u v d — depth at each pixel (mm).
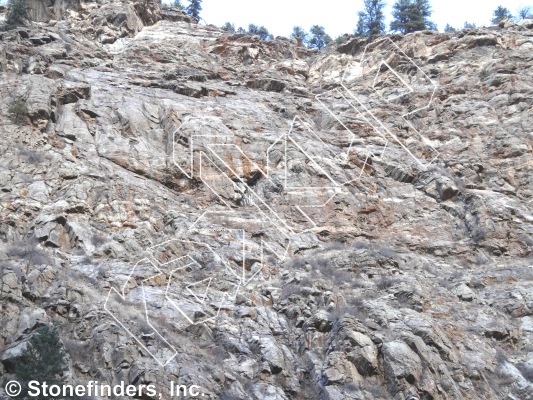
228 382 23578
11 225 29000
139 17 58062
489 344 27109
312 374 24578
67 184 32344
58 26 54312
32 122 35688
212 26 60969
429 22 70812
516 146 40562
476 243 34438
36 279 25125
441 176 38219
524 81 45875
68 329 23812
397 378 23812
